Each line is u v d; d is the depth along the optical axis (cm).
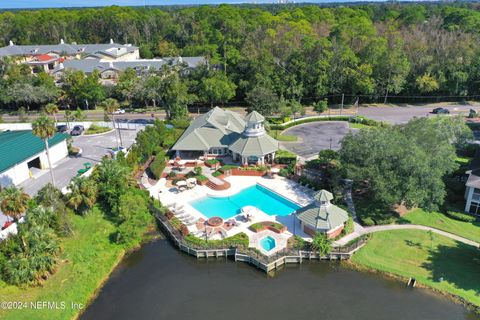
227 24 16225
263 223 5062
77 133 8406
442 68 11012
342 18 17675
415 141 5372
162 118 9800
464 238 4719
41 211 4272
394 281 4131
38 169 6575
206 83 10112
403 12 18475
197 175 6381
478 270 4175
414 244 4612
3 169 5603
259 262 4356
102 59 14988
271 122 9194
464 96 11162
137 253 4744
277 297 4016
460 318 3656
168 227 5012
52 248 4000
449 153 5291
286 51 11331
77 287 4012
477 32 13375
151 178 6444
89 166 6425
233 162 6881
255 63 10588
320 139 8169
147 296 4047
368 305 3856
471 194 5100
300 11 18275
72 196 4941
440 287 3981
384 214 5184
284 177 6362
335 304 3891
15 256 3850
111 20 19838
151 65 13250
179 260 4625
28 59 15338
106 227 5000
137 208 4953
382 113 10169
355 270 4334
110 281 4256
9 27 19012
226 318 3750
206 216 5319
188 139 6956
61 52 15575
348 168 5100
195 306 3912
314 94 11150
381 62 10675
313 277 4291
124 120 9556
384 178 4803
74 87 10550
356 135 5541
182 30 18100
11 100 10238
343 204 5419
